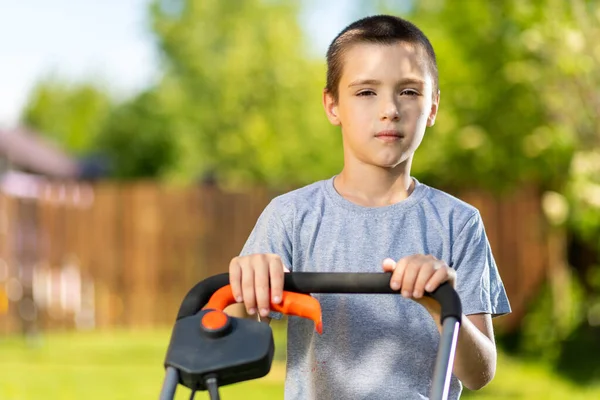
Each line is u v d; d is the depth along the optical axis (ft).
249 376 6.90
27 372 29.58
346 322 8.14
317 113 86.38
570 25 25.62
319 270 8.33
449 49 32.55
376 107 8.20
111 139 99.30
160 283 44.09
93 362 32.27
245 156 88.74
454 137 33.83
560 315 35.14
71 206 43.47
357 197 8.51
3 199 41.60
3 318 41.37
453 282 7.06
